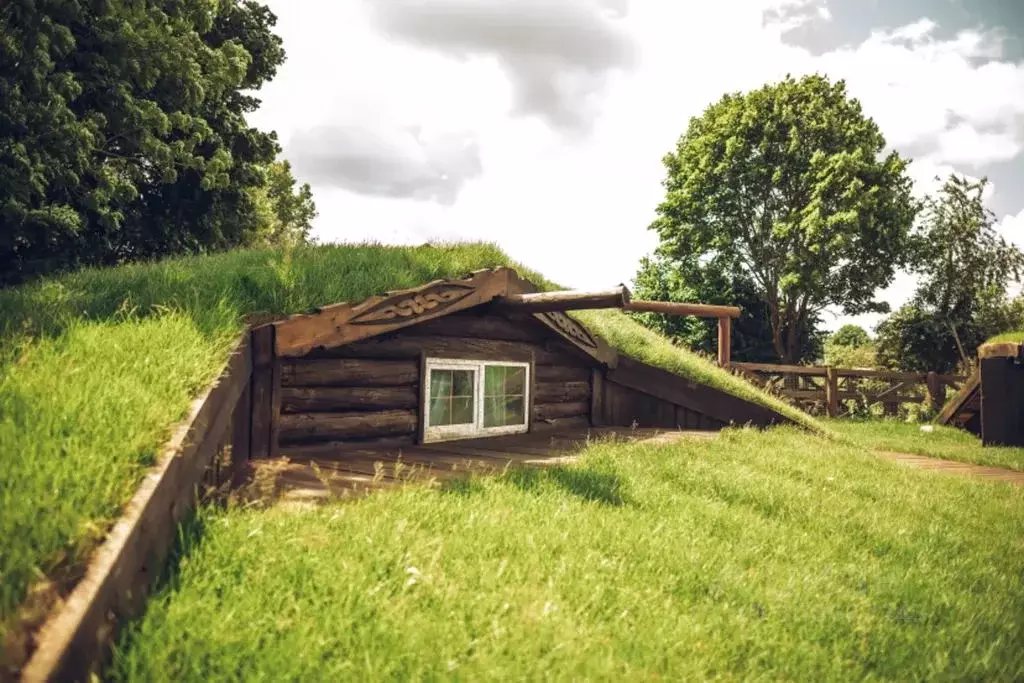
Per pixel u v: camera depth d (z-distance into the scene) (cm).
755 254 3362
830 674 309
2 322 514
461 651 285
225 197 1978
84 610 234
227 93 1998
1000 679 329
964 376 2166
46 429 344
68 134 1239
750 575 405
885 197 3083
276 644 270
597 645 302
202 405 424
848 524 567
